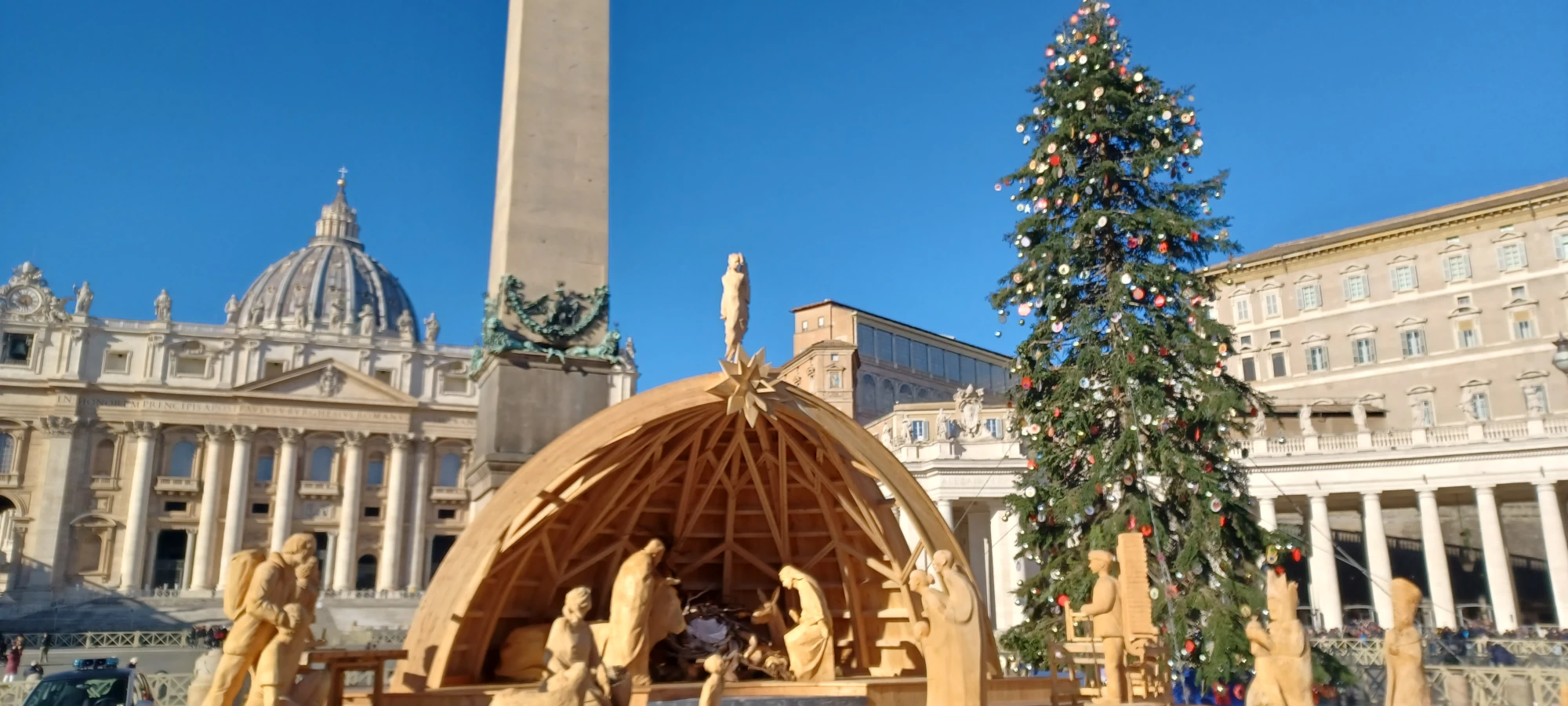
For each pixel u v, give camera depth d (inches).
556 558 598.9
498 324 671.1
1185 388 867.4
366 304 6304.1
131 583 3784.5
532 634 564.4
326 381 4126.5
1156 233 874.8
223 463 4020.7
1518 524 2299.5
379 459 4224.9
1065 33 932.0
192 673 924.6
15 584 3698.3
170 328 4153.5
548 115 729.0
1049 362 899.4
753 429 604.7
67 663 1979.6
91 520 3828.7
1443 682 938.1
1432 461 1921.8
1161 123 889.5
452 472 4338.1
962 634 454.6
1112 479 844.0
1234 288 2940.5
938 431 2055.9
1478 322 2544.3
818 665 597.0
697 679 596.1
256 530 3978.8
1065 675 834.2
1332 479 1996.8
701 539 668.7
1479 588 2293.3
